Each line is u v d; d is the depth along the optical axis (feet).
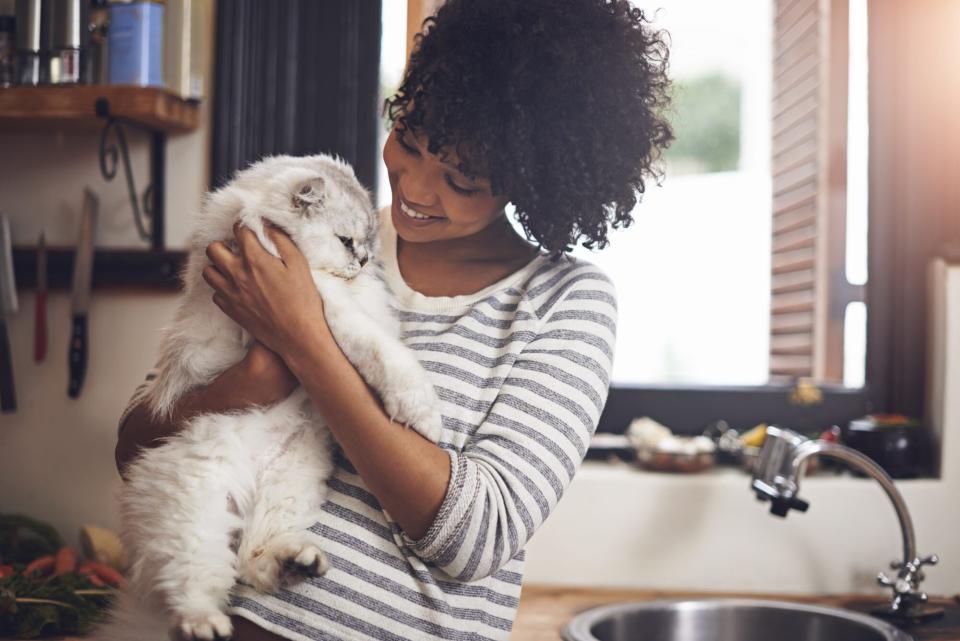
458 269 3.41
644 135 3.26
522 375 2.97
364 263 3.41
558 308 3.15
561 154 3.12
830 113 6.39
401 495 2.66
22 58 5.44
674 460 5.64
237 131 5.94
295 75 6.11
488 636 2.96
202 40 5.78
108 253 5.86
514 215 3.35
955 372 5.60
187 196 5.97
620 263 6.59
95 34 5.48
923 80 6.00
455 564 2.70
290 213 3.32
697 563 5.58
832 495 5.56
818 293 6.47
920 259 6.00
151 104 5.33
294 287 2.80
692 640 5.11
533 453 2.82
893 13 6.08
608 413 6.29
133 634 3.11
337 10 6.14
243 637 2.91
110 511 5.92
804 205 6.55
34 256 5.93
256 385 3.01
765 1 6.65
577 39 3.11
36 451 5.98
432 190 3.13
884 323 6.15
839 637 4.92
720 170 6.64
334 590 2.83
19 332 6.01
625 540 5.60
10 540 5.50
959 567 5.52
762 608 5.13
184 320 3.33
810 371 6.53
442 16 3.26
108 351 5.95
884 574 5.46
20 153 6.07
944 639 4.64
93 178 6.02
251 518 3.09
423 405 2.85
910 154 6.02
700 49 6.70
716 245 6.57
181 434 3.20
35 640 4.29
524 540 2.80
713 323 6.58
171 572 3.01
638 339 6.57
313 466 3.13
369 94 6.12
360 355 2.91
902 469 5.61
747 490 5.58
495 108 3.01
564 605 5.16
